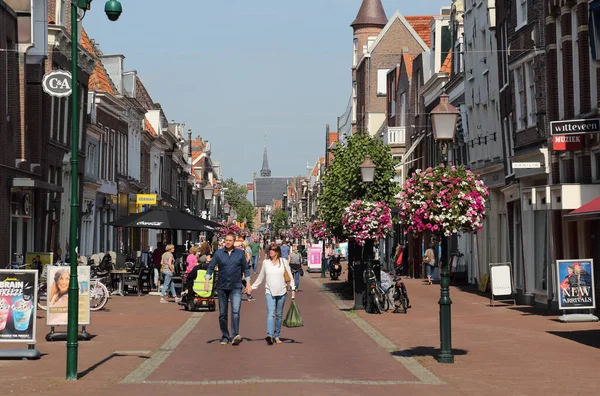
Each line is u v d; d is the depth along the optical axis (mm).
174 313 24984
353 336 19094
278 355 15695
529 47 26266
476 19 35969
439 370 13859
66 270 17469
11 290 14734
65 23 37000
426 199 15531
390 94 63219
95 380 12586
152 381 12570
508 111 30156
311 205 126562
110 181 47969
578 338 17969
